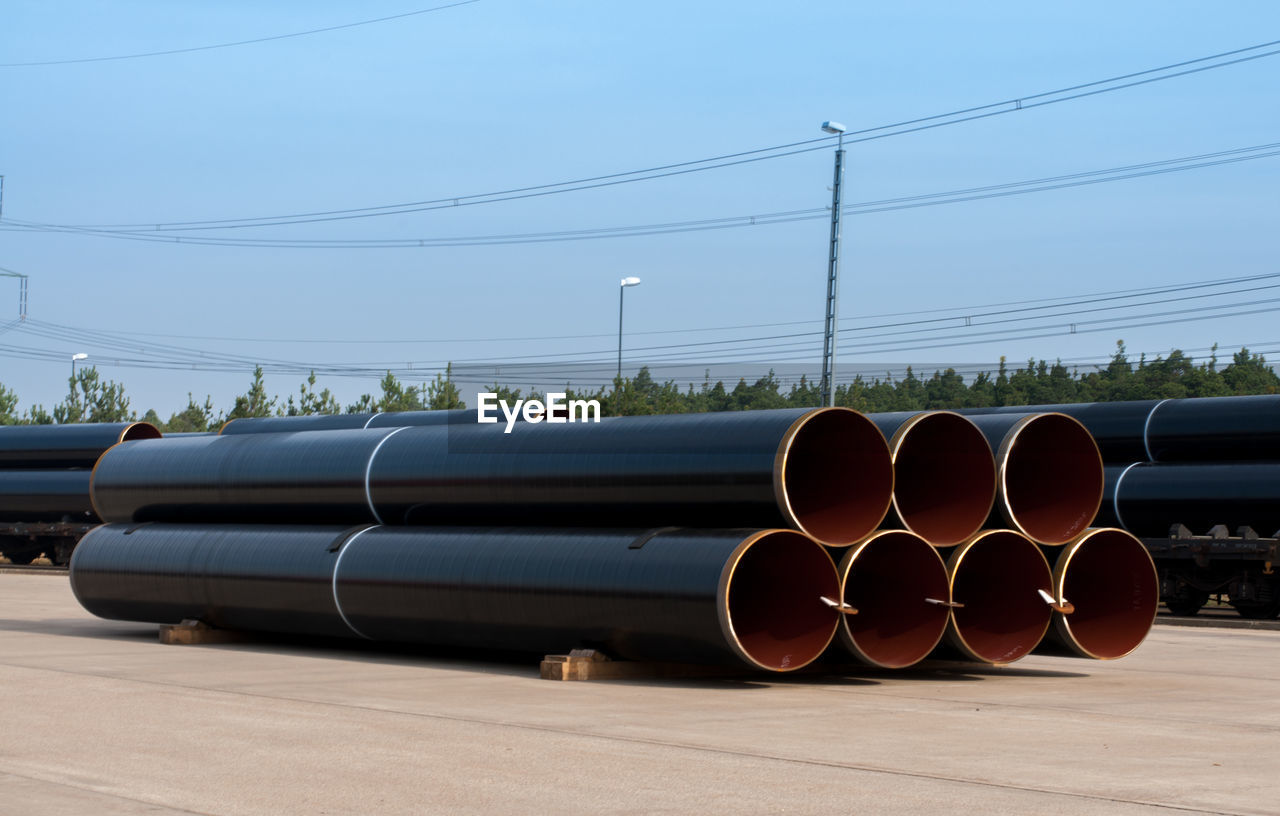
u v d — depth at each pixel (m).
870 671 14.20
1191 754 9.08
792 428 12.30
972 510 13.74
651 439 13.39
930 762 8.63
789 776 8.11
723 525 13.08
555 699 11.60
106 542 18.31
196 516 18.25
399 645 16.78
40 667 14.00
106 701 11.36
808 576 12.67
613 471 13.48
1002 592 14.30
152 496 18.25
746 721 10.35
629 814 7.12
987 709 11.26
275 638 17.69
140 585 17.64
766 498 12.28
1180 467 24.11
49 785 7.83
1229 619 23.95
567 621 13.20
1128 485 24.52
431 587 14.31
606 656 13.21
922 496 14.17
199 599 16.98
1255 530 24.00
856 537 12.62
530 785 7.83
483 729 9.87
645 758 8.68
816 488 13.44
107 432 36.28
